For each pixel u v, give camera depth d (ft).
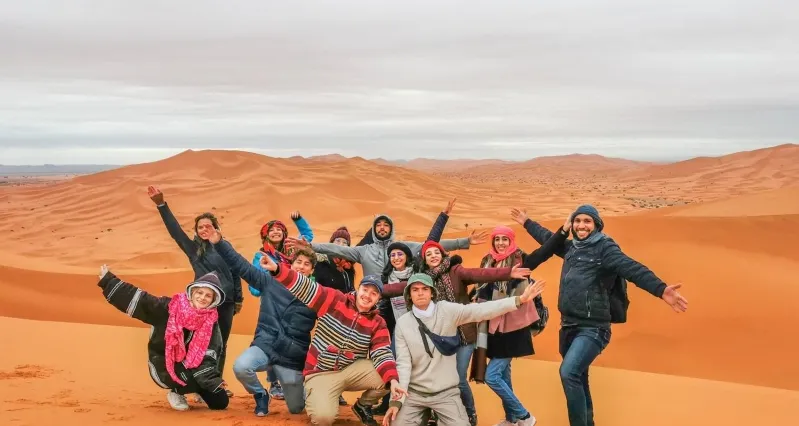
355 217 457.68
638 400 30.96
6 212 581.53
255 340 25.35
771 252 107.76
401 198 563.07
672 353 74.43
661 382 35.29
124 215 520.01
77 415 21.72
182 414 23.32
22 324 45.44
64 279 115.85
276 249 28.53
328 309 22.99
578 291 22.89
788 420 27.55
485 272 23.49
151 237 424.05
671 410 29.04
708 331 79.61
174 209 510.17
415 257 26.25
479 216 478.18
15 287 109.81
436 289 23.76
